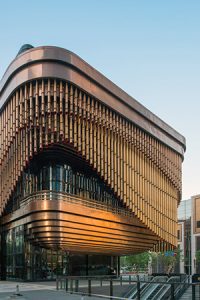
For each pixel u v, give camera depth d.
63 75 39.56
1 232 53.91
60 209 41.88
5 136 44.72
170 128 62.81
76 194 45.69
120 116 49.50
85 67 42.06
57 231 41.72
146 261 112.94
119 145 49.19
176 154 65.62
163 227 59.59
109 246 51.72
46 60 39.31
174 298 17.50
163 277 30.75
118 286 22.94
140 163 53.94
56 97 39.41
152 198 56.81
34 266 45.41
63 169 44.12
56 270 47.78
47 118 39.47
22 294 25.91
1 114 46.69
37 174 44.25
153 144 57.81
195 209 113.81
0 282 45.09
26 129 40.47
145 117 54.72
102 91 45.19
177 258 115.75
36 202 41.97
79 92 41.81
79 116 41.56
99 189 49.88
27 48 45.75
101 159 45.28
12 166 43.62
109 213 49.88
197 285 16.50
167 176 61.88
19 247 46.56
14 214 48.41
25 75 39.72
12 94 42.12
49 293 26.20
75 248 47.41
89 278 24.95
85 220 45.53
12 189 43.88
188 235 125.94
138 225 55.84
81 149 41.75
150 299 22.20
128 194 50.56
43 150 41.66
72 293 25.64
